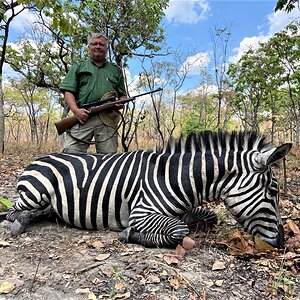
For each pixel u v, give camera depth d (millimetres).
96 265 2715
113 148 4492
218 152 3115
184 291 2408
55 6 3943
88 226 3459
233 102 18266
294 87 18578
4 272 2666
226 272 2672
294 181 6254
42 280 2531
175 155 3268
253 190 2955
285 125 22438
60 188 3447
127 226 3379
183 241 2896
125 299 2309
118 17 11781
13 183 6430
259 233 3002
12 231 3396
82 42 13383
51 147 13461
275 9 7188
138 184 3262
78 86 4379
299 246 3152
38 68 15477
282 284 2527
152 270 2641
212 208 4438
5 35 11492
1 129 11523
